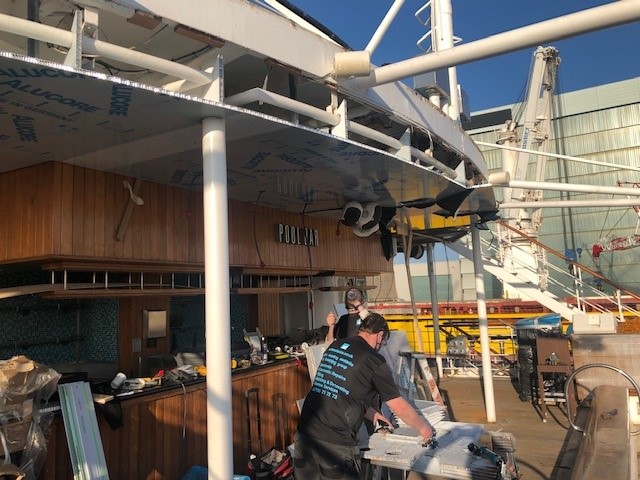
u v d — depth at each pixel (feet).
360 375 10.24
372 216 19.81
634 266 90.27
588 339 22.45
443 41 19.47
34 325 16.38
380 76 9.25
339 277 29.30
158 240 14.84
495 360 37.81
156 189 14.89
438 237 31.27
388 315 47.60
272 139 10.80
